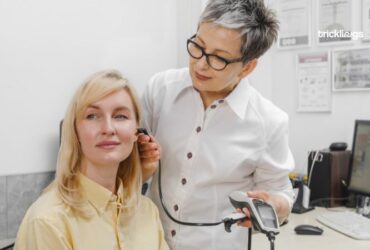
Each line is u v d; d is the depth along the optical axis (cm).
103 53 200
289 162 128
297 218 195
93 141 104
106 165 108
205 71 104
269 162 124
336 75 233
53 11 181
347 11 227
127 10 208
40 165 180
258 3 102
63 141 108
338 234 170
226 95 119
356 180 206
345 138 233
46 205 101
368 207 207
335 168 215
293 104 249
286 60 250
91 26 195
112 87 105
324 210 210
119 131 106
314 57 240
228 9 99
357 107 228
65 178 106
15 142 173
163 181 125
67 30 186
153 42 221
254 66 113
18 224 173
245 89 122
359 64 225
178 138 121
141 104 123
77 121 106
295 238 165
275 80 255
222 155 119
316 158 220
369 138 201
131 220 115
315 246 155
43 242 96
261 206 105
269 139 123
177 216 122
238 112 117
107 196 109
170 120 123
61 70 185
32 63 176
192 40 105
